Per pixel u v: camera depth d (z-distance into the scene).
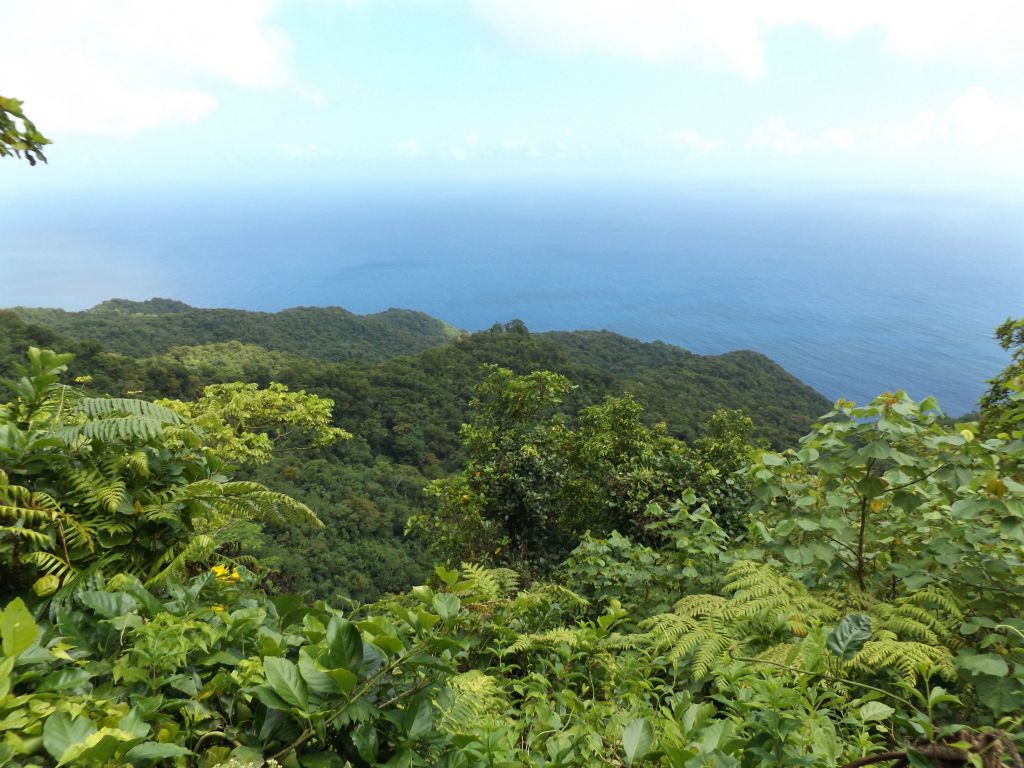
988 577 2.69
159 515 2.25
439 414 61.06
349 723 1.38
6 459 2.14
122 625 1.53
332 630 1.43
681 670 2.63
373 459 51.31
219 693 1.49
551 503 12.09
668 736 1.62
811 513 3.32
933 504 3.16
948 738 1.54
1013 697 2.06
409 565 31.45
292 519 2.72
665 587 3.91
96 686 1.46
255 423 14.53
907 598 2.75
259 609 1.83
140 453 2.37
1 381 2.46
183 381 46.72
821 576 3.38
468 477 12.07
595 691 2.58
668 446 12.32
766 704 1.72
